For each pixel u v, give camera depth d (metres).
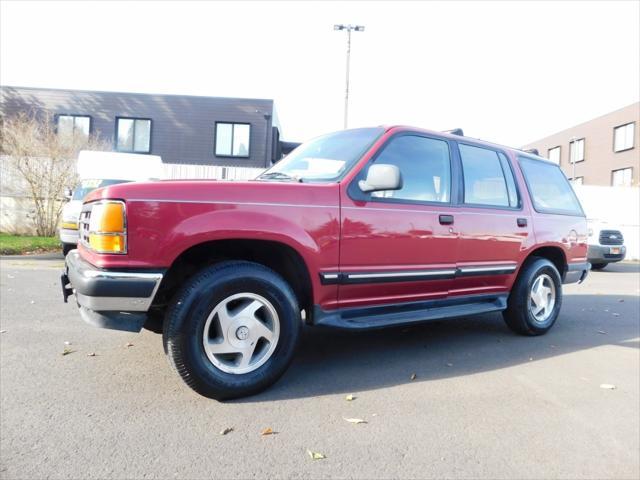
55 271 9.20
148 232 2.98
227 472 2.38
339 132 4.47
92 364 3.84
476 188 4.59
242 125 24.36
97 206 3.05
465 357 4.37
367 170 3.78
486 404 3.33
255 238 3.24
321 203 3.50
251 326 3.27
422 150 4.20
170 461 2.46
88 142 17.89
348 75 26.30
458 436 2.85
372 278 3.74
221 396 3.19
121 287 2.93
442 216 4.16
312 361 4.15
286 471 2.41
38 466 2.37
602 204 19.27
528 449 2.73
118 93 23.67
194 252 3.47
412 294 4.11
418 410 3.19
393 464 2.52
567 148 37.91
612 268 14.42
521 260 4.92
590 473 2.51
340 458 2.56
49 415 2.93
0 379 3.48
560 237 5.37
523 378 3.86
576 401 3.43
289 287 3.43
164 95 23.91
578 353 4.61
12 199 16.62
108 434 2.71
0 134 17.47
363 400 3.32
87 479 2.28
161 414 2.99
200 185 3.17
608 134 33.09
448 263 4.23
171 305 3.12
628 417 3.19
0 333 4.67
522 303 5.02
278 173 4.21
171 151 23.98
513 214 4.83
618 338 5.23
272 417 3.01
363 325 3.71
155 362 3.91
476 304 4.73
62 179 16.44
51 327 4.93
